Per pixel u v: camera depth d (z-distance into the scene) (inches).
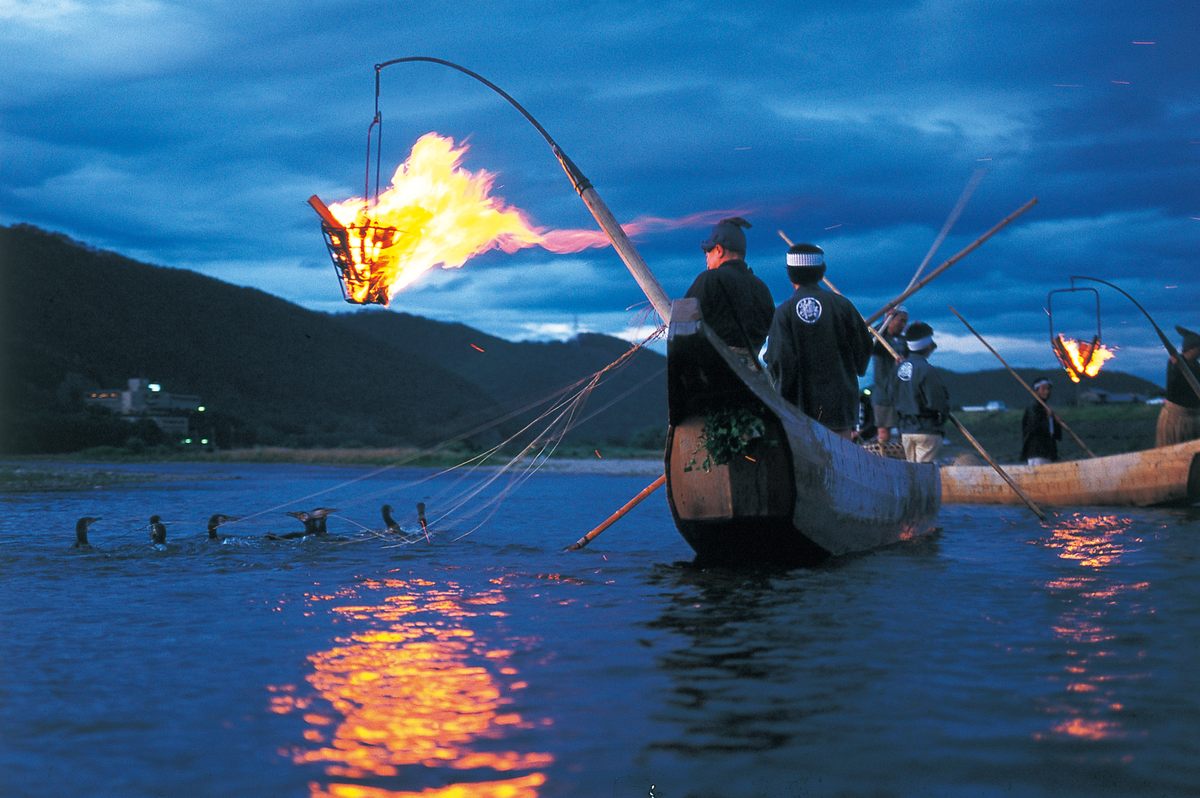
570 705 125.6
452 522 451.5
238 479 1153.4
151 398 3508.9
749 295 283.7
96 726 118.0
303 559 295.9
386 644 164.4
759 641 162.2
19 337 4215.1
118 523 447.5
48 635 174.2
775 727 115.4
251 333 5157.5
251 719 120.6
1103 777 98.5
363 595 220.4
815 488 268.5
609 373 297.9
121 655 157.0
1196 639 158.6
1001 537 335.3
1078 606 189.8
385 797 95.2
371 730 116.0
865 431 460.4
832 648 155.8
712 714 121.0
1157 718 116.7
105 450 2469.2
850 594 211.0
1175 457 470.9
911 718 118.2
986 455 414.6
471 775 100.8
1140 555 270.4
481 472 1391.5
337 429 4394.7
